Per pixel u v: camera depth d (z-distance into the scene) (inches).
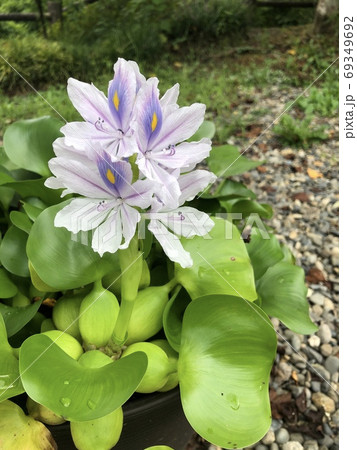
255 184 27.4
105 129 7.3
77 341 9.8
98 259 9.9
